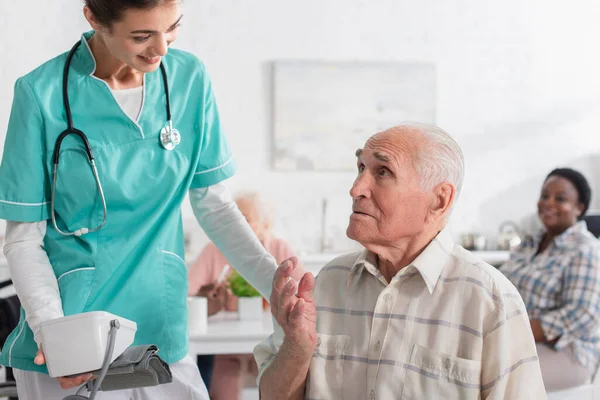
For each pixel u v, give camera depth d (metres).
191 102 1.62
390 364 1.31
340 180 5.23
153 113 1.55
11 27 4.87
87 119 1.50
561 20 5.37
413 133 1.33
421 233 1.34
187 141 1.61
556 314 2.81
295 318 1.24
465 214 5.37
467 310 1.30
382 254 1.36
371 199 1.33
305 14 5.15
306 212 5.21
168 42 1.38
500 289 1.29
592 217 4.83
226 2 5.08
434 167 1.30
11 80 4.87
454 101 5.31
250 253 1.68
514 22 5.33
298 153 5.17
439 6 5.26
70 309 1.50
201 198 1.72
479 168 5.36
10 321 2.50
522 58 5.35
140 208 1.55
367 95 5.21
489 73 5.33
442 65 5.28
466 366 1.27
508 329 1.29
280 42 5.14
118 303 1.54
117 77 1.53
